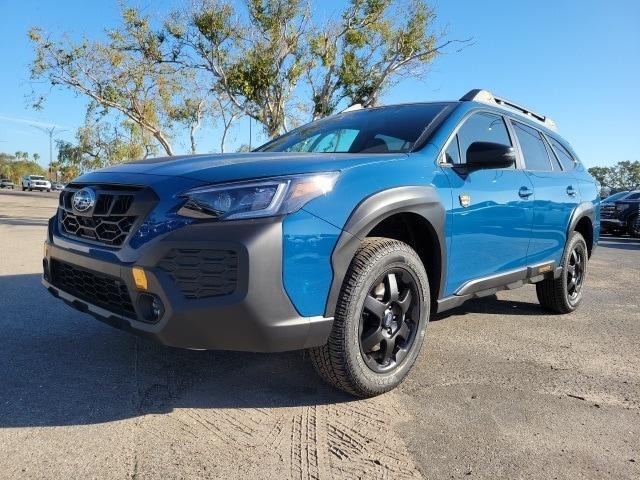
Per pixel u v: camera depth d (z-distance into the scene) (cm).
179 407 264
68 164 4869
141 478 203
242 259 225
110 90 1530
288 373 314
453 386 307
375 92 1599
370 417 262
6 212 1848
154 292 233
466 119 365
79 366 311
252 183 237
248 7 1441
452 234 319
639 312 523
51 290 309
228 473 209
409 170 297
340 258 250
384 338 281
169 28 1465
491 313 500
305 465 217
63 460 212
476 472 217
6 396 266
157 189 245
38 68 1442
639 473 221
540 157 455
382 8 1500
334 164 266
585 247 517
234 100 1552
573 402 291
